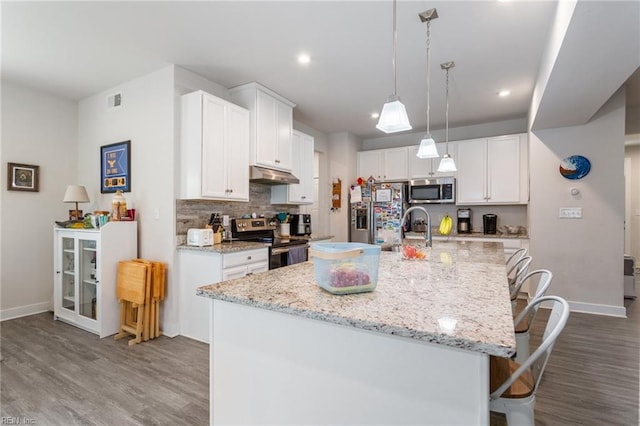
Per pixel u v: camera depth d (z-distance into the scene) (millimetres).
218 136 3088
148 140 3213
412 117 4594
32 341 2842
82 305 3213
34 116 3602
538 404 1925
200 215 3295
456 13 2246
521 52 2781
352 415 1029
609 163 3611
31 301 3596
